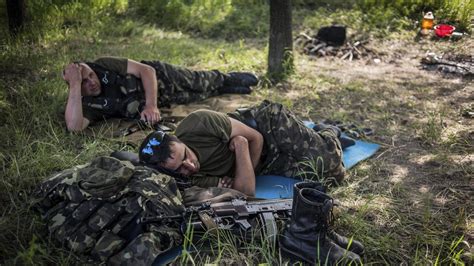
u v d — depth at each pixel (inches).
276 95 241.8
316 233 120.6
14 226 128.2
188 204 133.3
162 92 212.5
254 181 148.5
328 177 160.7
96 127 195.8
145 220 119.3
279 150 161.8
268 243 124.0
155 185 126.8
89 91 197.3
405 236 137.3
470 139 198.4
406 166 177.3
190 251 123.8
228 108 217.9
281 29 266.7
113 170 125.2
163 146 135.4
